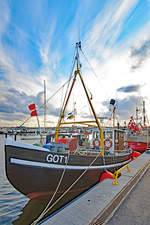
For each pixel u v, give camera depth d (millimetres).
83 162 5754
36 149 4520
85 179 5816
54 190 4941
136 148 19047
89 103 7023
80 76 7098
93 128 10031
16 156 4172
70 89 7465
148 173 6172
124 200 3586
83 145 9000
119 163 8898
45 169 4648
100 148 9312
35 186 4543
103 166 6781
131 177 5195
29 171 4367
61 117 7590
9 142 4125
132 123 19469
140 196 3820
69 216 2664
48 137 8875
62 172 5039
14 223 4949
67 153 5418
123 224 2604
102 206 3025
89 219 2572
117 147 9633
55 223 2463
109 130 9367
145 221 2699
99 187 4188
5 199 7016
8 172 4082
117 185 4359
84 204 3111
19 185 4293
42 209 4828
